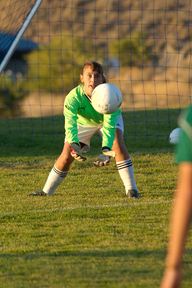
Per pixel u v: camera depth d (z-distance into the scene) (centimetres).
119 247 2033
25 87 7262
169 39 8019
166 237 2142
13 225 2328
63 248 2042
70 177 3161
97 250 2005
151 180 3084
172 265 1129
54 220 2383
